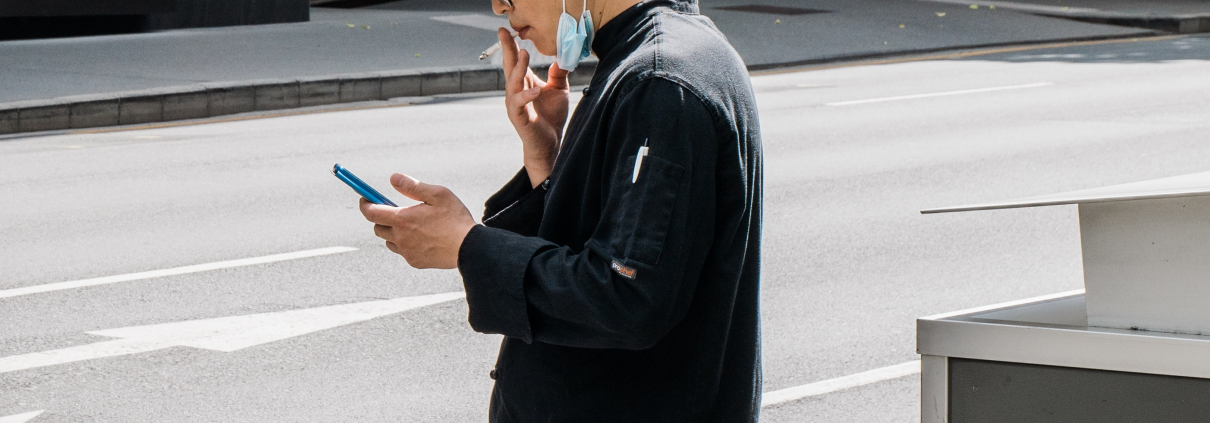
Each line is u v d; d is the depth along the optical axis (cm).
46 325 516
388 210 179
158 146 1025
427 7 2267
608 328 164
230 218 730
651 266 161
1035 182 844
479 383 458
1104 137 1027
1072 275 609
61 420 416
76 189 825
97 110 1155
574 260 167
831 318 536
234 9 1853
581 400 181
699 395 180
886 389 450
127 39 1644
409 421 420
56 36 1691
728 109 170
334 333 511
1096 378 164
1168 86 1384
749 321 187
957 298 568
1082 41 1997
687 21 179
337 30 1809
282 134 1095
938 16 2141
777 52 1705
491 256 171
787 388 451
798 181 851
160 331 510
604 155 173
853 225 716
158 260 626
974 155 951
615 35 184
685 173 163
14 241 667
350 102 1339
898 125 1113
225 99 1243
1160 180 175
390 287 580
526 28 197
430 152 983
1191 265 158
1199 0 2475
